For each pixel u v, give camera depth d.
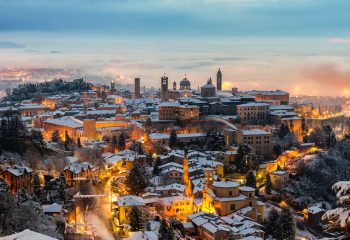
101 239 127.88
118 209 155.25
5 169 157.25
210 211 171.00
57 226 123.94
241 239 134.75
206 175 190.12
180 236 147.62
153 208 171.25
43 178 179.75
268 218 162.12
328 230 34.12
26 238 55.56
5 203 108.75
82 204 162.38
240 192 174.25
